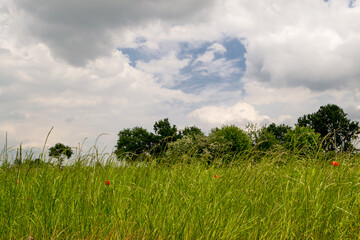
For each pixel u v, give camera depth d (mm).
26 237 3041
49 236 3008
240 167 4652
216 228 3100
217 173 4914
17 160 4145
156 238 3014
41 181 4023
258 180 4137
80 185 4160
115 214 3398
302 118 31281
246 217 3490
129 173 4875
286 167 4918
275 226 3244
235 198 3855
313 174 4449
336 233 3391
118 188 4062
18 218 3363
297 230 3332
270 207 3656
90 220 3379
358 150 4922
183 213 3420
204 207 3670
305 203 3691
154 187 4117
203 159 5375
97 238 2965
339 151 4961
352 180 4363
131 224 3193
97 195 3822
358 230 3432
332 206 3635
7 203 3658
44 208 3574
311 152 5188
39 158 4453
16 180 3906
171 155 5320
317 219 3418
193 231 3084
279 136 31750
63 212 3479
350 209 3822
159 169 5031
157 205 3680
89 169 4535
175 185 4371
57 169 4590
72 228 3248
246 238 3184
